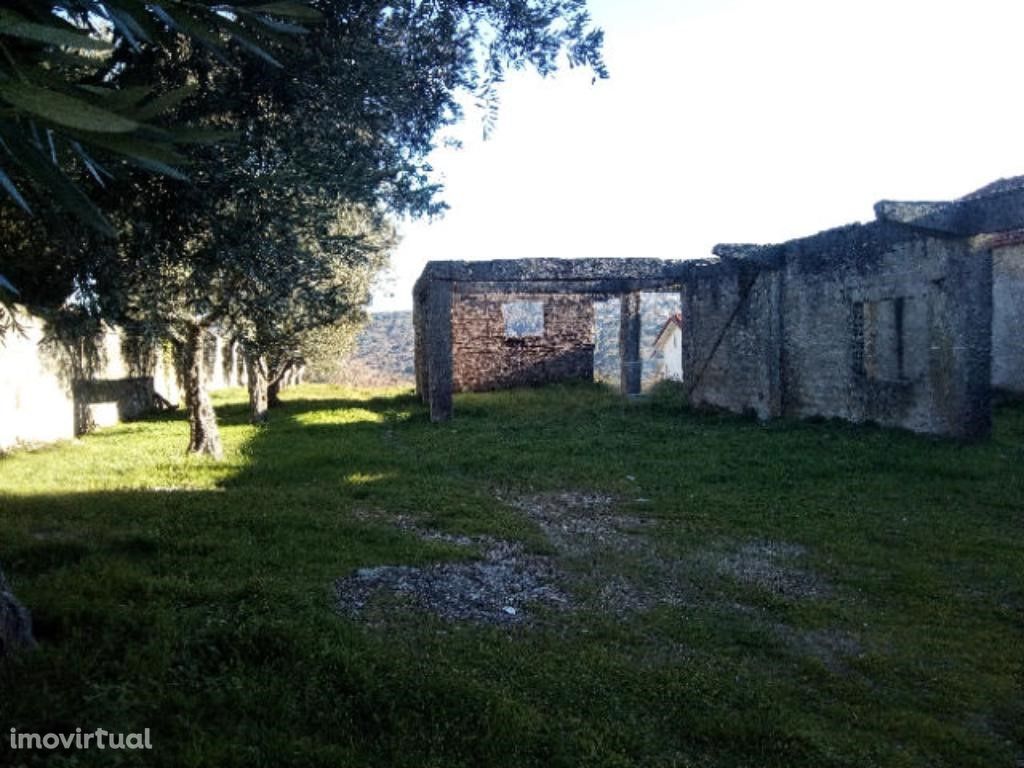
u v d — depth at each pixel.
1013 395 14.18
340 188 4.42
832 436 10.76
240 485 8.36
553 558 5.68
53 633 3.62
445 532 6.34
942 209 9.09
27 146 1.54
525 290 18.56
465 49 4.95
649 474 8.81
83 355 15.06
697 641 4.15
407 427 13.97
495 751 2.90
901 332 10.71
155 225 4.07
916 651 4.08
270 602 4.13
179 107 3.80
